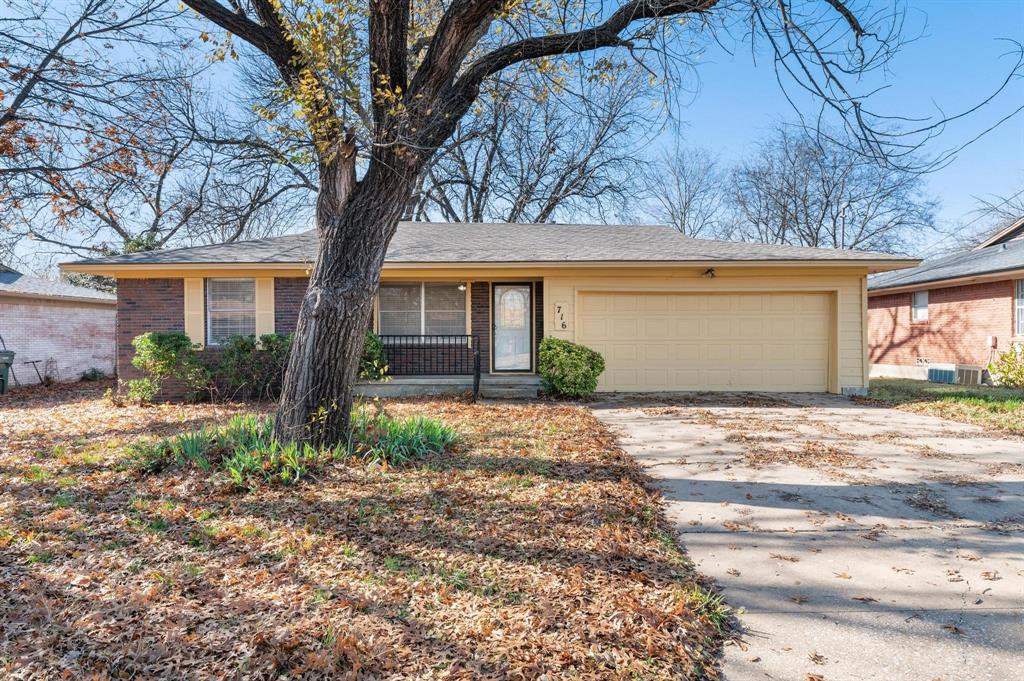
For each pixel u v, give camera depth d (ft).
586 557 11.69
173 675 7.84
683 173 103.86
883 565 11.76
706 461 20.31
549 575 10.84
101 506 14.65
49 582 10.49
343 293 18.34
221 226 70.33
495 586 10.40
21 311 51.21
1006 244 55.72
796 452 21.63
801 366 39.78
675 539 13.11
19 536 12.61
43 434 25.62
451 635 8.80
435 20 21.89
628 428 26.73
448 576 10.80
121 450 21.17
